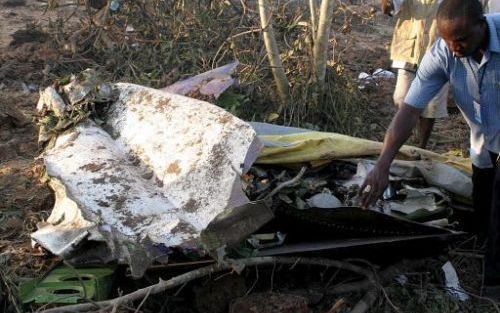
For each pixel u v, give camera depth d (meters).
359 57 8.54
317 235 3.52
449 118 6.59
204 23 6.98
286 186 3.48
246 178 3.61
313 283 3.54
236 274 3.26
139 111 3.97
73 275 3.13
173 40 6.91
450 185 3.96
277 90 6.01
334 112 5.97
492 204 3.45
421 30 5.03
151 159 3.65
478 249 4.00
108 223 3.18
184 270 3.23
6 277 3.21
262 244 3.44
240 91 5.87
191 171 3.42
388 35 10.43
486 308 3.56
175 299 3.25
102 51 7.66
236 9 7.38
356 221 3.40
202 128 3.57
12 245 3.83
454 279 3.72
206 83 4.68
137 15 7.43
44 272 3.41
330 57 7.96
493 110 3.45
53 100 4.22
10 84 7.08
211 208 3.24
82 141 3.85
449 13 3.10
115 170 3.52
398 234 3.42
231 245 3.04
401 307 3.49
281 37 6.74
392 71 8.02
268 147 3.88
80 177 3.48
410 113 3.48
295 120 5.84
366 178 3.42
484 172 3.75
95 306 2.96
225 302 3.22
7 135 5.72
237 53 6.45
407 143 5.70
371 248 3.41
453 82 3.47
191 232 3.13
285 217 3.42
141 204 3.32
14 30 9.48
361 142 4.07
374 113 6.51
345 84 6.20
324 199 3.69
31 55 7.68
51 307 3.06
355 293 3.51
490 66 3.30
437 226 3.56
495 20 3.22
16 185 4.69
